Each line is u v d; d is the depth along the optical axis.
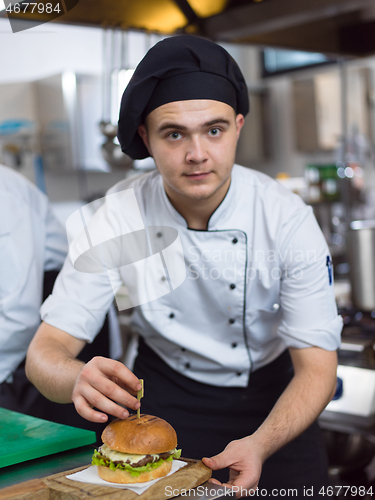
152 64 0.99
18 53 3.74
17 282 1.46
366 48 1.97
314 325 1.10
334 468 1.60
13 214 1.51
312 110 4.40
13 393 1.42
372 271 1.86
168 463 0.81
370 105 2.21
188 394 1.29
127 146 1.15
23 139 3.54
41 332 1.18
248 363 1.25
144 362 1.36
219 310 1.22
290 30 1.83
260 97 4.90
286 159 4.96
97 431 1.48
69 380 0.99
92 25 1.63
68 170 3.62
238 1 1.65
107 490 0.75
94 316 1.21
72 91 3.38
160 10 1.62
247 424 1.25
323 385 1.04
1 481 0.83
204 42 1.03
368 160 2.29
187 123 0.97
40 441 0.95
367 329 1.84
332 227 3.27
